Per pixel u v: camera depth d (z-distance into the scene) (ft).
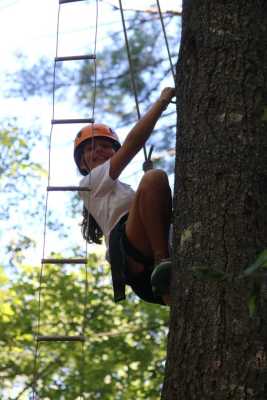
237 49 11.89
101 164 14.87
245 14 12.08
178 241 11.56
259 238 11.07
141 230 13.26
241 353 10.57
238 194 11.27
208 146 11.59
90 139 15.17
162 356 36.22
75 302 36.01
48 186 14.29
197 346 10.81
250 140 11.48
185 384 10.75
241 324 10.68
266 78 11.80
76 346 36.04
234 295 10.80
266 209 11.23
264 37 12.02
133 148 13.56
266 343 10.60
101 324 36.19
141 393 34.73
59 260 13.79
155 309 36.45
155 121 13.44
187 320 11.02
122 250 13.66
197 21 12.25
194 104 11.89
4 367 36.73
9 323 36.27
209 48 12.01
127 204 14.01
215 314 10.82
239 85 11.73
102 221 14.20
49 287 35.86
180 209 11.65
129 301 36.81
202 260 11.14
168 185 12.97
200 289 11.02
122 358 35.83
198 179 11.54
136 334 36.35
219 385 10.52
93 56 15.02
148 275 13.82
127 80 31.68
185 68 12.19
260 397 10.37
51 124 14.46
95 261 36.83
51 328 36.52
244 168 11.37
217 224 11.21
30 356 36.81
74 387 34.68
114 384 35.04
